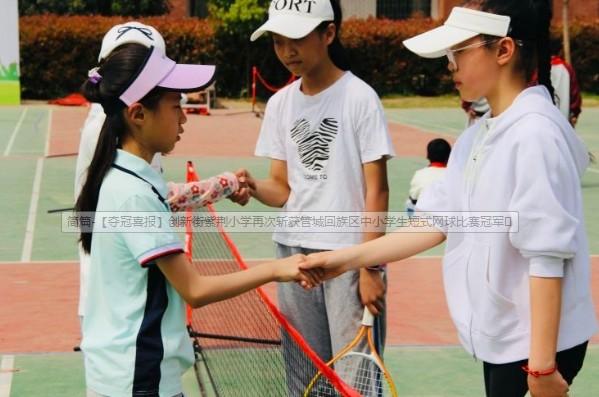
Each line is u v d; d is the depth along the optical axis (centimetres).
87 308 301
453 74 297
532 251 269
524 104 279
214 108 2527
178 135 301
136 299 292
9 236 910
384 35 2795
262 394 438
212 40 2725
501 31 282
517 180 270
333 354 404
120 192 289
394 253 321
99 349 293
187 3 3209
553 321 270
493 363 290
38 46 2673
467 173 295
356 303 394
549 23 293
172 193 371
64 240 892
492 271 284
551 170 267
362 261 319
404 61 2827
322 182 398
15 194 1145
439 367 554
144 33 418
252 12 2653
